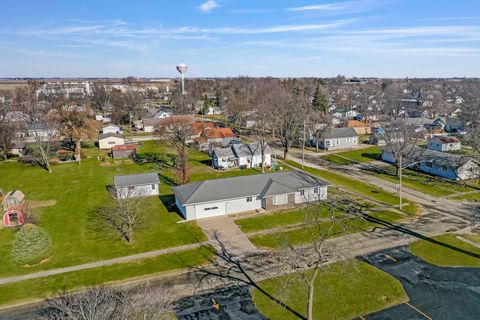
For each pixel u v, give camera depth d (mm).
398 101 155375
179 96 179875
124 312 17453
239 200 44594
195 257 33969
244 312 25703
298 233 38500
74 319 18078
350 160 73562
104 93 160875
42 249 33062
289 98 112062
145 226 40969
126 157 75625
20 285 29625
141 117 132125
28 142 85000
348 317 24984
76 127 74750
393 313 25328
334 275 30281
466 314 25094
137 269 31953
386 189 53188
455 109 139000
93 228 40719
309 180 48188
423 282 29094
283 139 74500
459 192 51625
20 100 116812
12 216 41594
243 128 113438
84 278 30594
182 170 56625
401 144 64312
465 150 79125
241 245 36188
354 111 137875
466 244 35562
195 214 42875
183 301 27125
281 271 30938
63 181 59219
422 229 39156
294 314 25375
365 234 38000
